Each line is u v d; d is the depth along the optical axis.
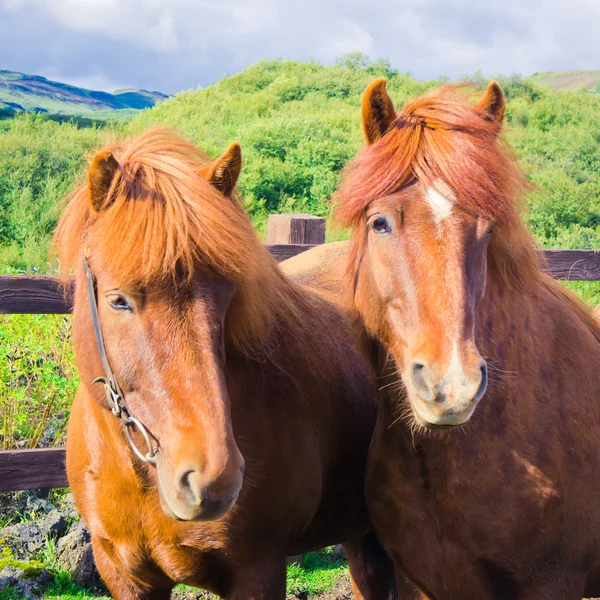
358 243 2.19
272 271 2.23
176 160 1.82
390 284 1.93
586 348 2.31
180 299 1.68
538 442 2.08
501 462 2.06
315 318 2.60
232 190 1.91
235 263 1.74
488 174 1.85
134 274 1.64
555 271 4.48
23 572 3.33
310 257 3.41
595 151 24.19
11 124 22.30
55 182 16.55
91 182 1.76
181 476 1.57
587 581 2.38
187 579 2.18
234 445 1.62
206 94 33.84
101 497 2.17
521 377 2.09
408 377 1.83
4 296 3.18
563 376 2.19
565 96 32.81
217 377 1.65
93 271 1.78
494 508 2.07
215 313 1.72
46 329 4.29
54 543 3.61
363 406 2.68
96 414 2.12
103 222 1.75
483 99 2.08
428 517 2.16
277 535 2.24
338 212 2.19
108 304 1.72
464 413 1.67
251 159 18.69
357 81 35.50
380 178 1.93
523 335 2.13
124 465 2.05
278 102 32.00
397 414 2.15
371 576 2.96
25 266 12.45
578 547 2.14
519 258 2.08
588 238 15.98
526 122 28.31
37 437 4.20
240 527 2.12
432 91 2.14
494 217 1.84
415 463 2.14
